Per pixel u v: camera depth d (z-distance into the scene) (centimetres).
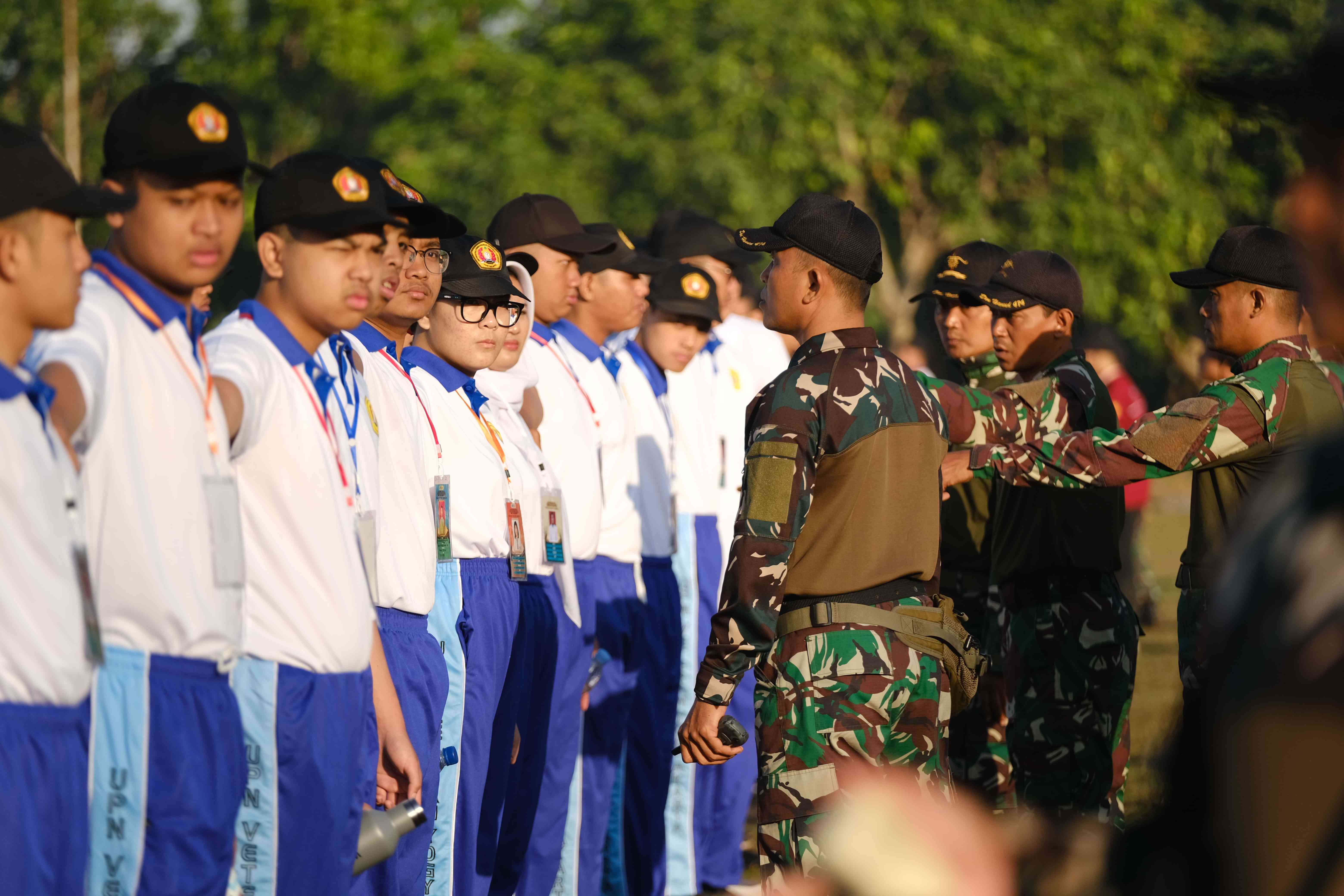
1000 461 852
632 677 1101
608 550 1087
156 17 5481
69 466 479
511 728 910
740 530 705
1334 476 206
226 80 5434
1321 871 192
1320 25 217
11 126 466
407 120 5609
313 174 603
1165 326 4609
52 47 5253
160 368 524
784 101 4869
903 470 724
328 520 600
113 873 512
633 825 1131
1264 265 847
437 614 821
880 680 698
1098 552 946
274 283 611
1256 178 4431
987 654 1034
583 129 5238
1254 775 199
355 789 617
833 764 700
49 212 464
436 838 824
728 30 5075
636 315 1148
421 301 801
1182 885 217
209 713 531
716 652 709
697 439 1287
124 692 511
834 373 720
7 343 469
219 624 535
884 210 5238
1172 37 4553
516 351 927
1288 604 203
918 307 5166
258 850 581
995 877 219
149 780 513
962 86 4838
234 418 562
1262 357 848
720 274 1370
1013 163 4791
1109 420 988
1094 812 946
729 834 1242
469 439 868
